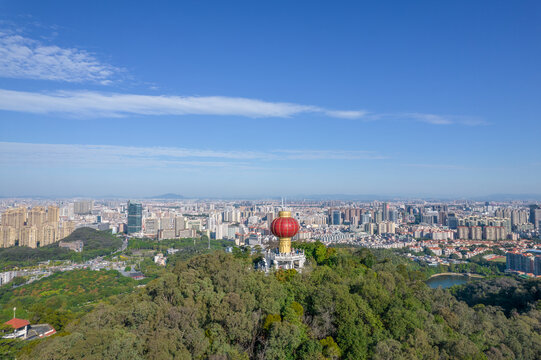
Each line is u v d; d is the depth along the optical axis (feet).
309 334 216.95
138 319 200.64
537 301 412.98
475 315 332.19
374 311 246.68
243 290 228.22
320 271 275.80
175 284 228.22
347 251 412.77
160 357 167.53
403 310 246.47
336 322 224.74
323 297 233.55
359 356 212.64
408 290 310.04
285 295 237.86
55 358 160.86
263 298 222.69
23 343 317.42
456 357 232.12
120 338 171.42
